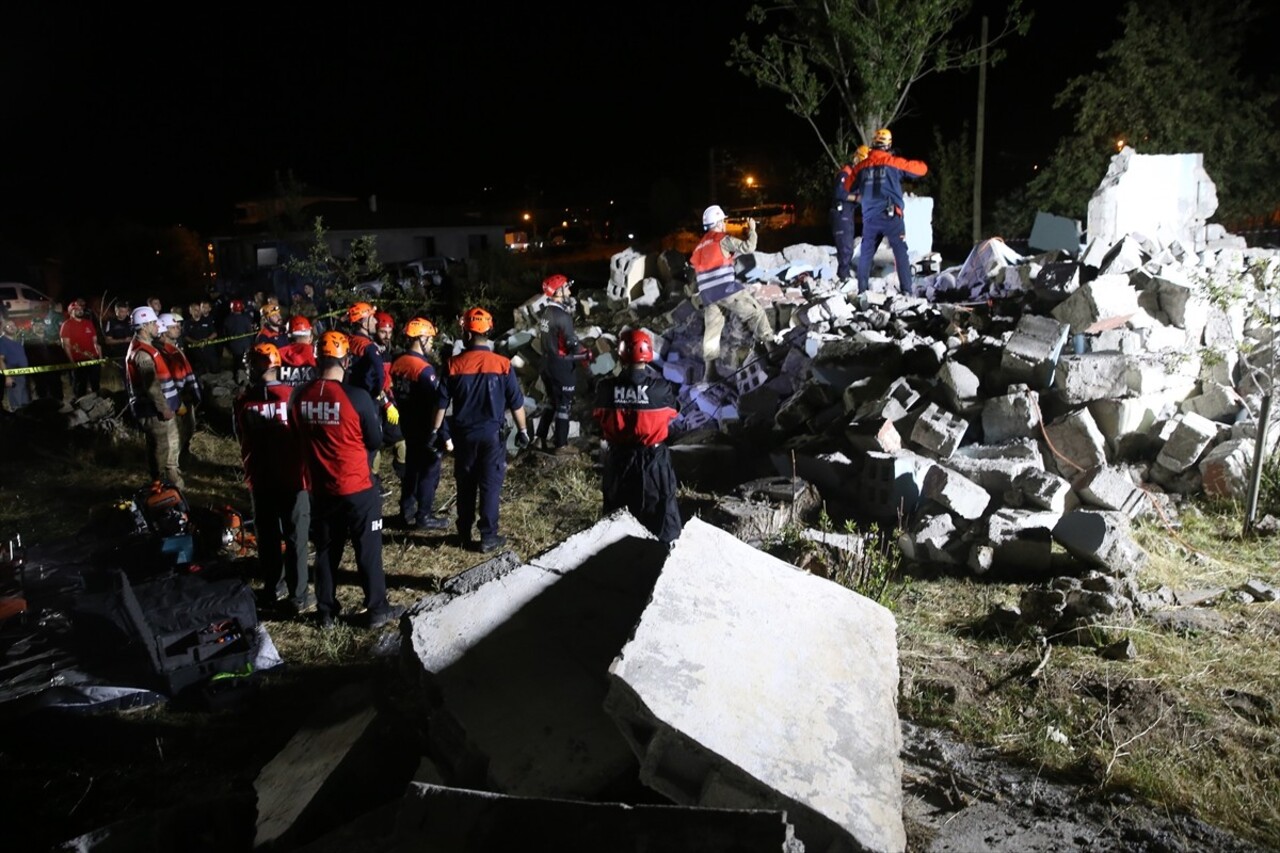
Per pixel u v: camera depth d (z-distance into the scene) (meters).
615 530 4.55
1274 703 4.53
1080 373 7.66
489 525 7.46
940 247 23.88
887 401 7.94
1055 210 20.64
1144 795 3.93
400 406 7.81
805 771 3.13
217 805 3.50
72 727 4.85
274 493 6.37
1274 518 6.70
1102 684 4.76
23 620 5.54
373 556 6.04
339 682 5.38
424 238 45.88
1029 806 3.90
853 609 4.26
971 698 4.76
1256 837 3.68
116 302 16.44
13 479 10.35
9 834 4.02
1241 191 19.73
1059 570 6.29
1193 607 5.62
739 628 3.68
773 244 29.34
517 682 3.61
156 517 6.59
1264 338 8.78
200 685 5.17
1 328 13.61
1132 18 19.77
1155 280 9.03
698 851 2.63
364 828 3.06
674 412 5.77
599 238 55.44
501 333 15.21
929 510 6.79
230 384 14.62
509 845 2.77
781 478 7.79
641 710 3.08
